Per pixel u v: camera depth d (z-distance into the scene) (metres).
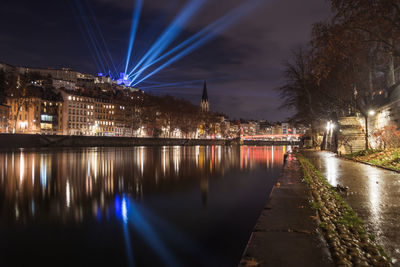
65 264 9.56
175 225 13.59
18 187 22.95
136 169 36.19
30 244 11.11
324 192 9.77
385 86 36.06
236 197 19.77
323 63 15.72
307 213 7.02
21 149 76.56
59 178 27.94
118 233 12.41
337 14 14.00
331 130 45.50
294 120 66.75
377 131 29.72
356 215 7.02
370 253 4.67
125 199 18.89
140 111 156.62
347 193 9.95
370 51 18.25
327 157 29.58
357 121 37.28
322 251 4.62
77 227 13.09
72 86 152.88
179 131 180.62
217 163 47.03
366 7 13.27
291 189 10.40
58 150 76.06
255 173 33.50
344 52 15.05
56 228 12.97
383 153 22.84
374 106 34.56
